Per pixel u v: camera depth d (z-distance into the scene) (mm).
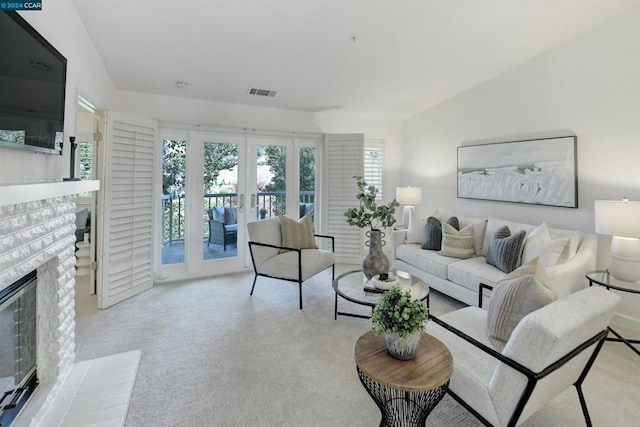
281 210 4512
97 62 2773
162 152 3734
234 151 4168
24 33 1436
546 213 3201
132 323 2652
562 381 1361
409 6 2383
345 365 2076
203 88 3570
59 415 1582
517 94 3434
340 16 2447
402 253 3695
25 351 1626
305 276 3082
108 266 2953
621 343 2355
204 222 4012
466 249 3191
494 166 3684
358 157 4531
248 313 2883
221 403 1717
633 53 2529
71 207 1936
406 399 1533
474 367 1435
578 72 2895
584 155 2877
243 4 2250
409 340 1339
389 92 4012
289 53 2941
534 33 2836
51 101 1699
